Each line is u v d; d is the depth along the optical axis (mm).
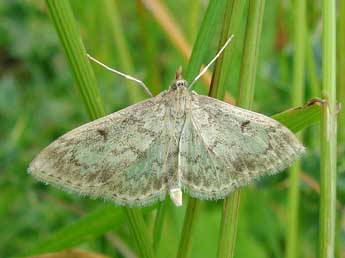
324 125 62
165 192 70
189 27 107
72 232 79
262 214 116
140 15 111
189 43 107
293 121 69
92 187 69
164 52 134
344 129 99
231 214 66
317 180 101
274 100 119
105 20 118
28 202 121
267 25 137
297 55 82
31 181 121
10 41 145
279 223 120
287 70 114
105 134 70
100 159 70
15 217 121
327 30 62
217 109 70
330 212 61
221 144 71
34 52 142
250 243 114
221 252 66
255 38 64
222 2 65
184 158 71
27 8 141
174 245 110
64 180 68
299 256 109
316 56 108
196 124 72
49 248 81
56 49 143
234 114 69
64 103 136
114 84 126
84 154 69
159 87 115
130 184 70
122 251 111
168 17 108
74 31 62
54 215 120
